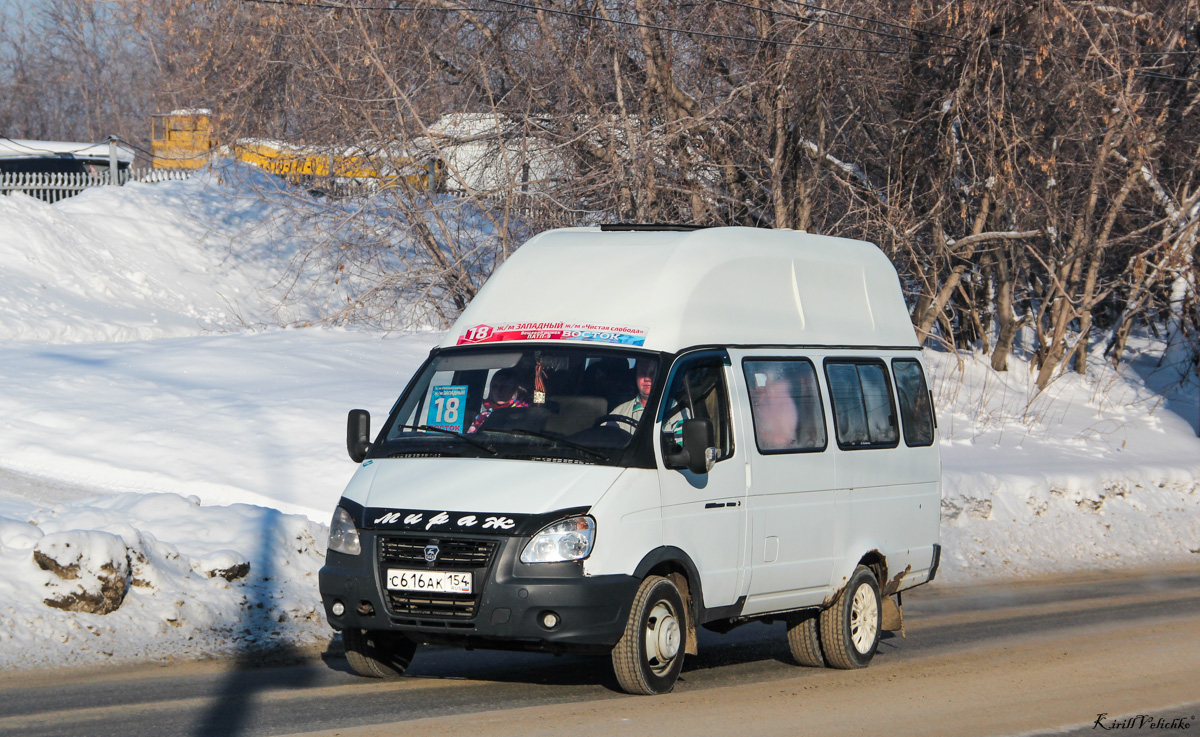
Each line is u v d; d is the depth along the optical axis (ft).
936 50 106.63
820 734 32.50
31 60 358.43
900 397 48.98
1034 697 39.04
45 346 94.63
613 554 34.24
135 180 173.27
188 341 99.35
